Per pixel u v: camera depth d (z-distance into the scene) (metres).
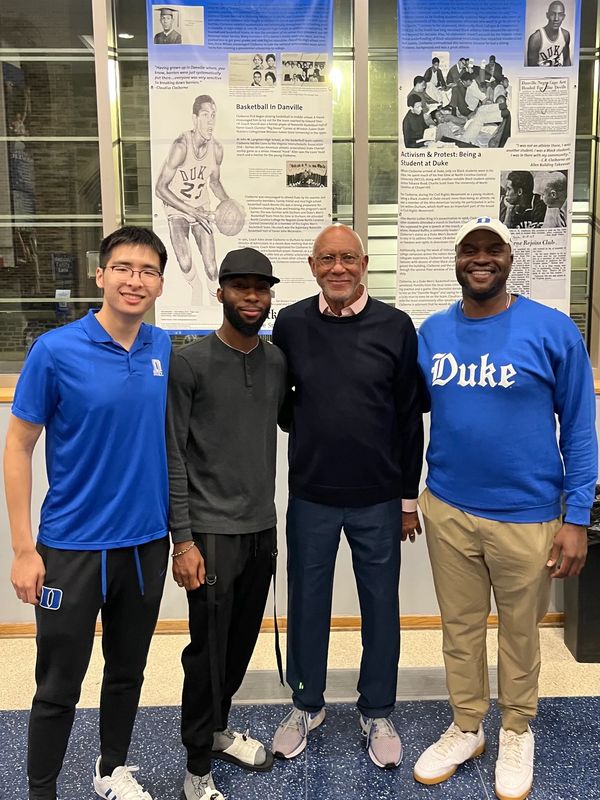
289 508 1.99
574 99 2.64
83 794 1.88
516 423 1.77
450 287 2.76
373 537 1.91
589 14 2.68
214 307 2.75
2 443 2.73
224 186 2.68
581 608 2.55
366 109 2.65
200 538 1.74
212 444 1.73
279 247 2.73
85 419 1.55
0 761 2.03
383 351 1.84
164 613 2.85
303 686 2.04
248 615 1.88
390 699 2.03
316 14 2.59
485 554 1.87
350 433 1.84
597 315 2.85
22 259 2.87
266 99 2.63
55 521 1.60
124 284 1.53
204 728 1.79
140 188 2.76
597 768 1.98
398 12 2.59
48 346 1.54
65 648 1.60
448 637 1.97
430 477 1.97
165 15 2.57
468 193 2.70
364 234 2.74
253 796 1.88
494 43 2.61
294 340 1.89
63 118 2.79
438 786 1.92
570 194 2.70
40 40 2.75
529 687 1.90
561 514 1.88
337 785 1.93
